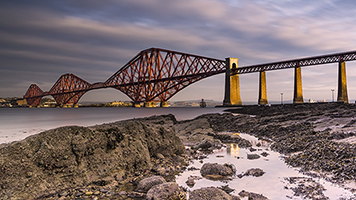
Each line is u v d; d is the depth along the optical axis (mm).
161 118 25141
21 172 7441
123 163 9789
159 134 13031
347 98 79062
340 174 8578
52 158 8055
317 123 20703
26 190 7258
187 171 10281
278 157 12664
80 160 8703
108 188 8211
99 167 9078
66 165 8258
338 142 11820
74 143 8625
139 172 9984
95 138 9414
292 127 20734
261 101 109875
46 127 44250
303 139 14758
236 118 34250
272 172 9852
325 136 14141
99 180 8656
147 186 8117
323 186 7918
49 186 7691
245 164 11289
